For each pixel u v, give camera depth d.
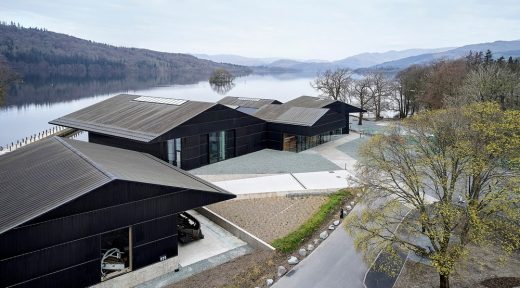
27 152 31.73
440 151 24.70
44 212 19.33
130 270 23.33
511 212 21.55
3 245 18.48
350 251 27.66
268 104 66.94
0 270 18.52
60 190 21.86
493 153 22.64
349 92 101.06
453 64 92.00
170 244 24.94
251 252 27.70
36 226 19.31
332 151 56.06
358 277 24.61
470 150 22.47
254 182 41.00
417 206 23.72
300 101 71.38
